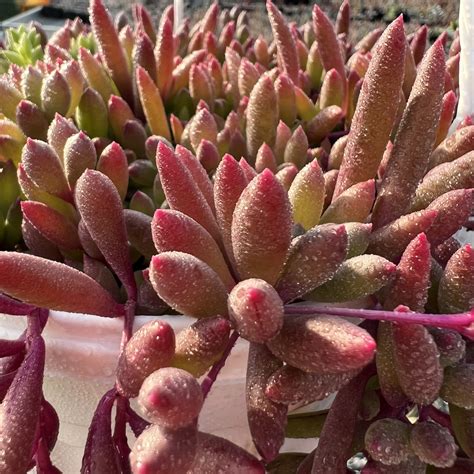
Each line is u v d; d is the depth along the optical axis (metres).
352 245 0.10
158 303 0.10
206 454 0.08
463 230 0.14
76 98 0.15
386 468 0.08
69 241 0.12
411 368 0.08
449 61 0.18
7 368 0.10
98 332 0.10
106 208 0.10
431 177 0.11
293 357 0.08
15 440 0.08
